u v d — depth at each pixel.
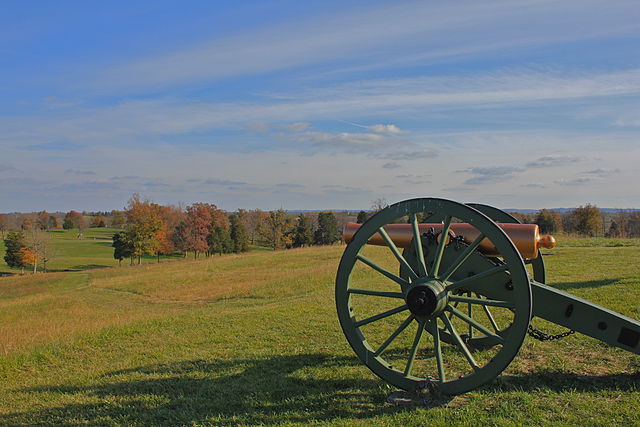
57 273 40.19
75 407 5.04
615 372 4.85
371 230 4.52
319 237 70.19
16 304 21.30
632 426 3.63
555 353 5.57
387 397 4.51
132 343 7.89
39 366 6.89
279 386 5.17
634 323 4.25
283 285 16.80
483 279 4.57
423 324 4.38
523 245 4.54
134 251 61.41
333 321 8.50
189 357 6.70
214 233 68.81
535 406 4.10
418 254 4.45
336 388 5.01
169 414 4.65
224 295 16.98
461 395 4.44
